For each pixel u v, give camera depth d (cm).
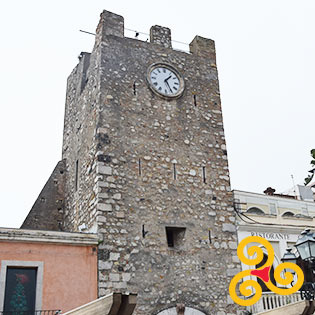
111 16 1630
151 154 1465
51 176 1806
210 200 1494
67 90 2064
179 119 1574
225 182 1553
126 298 766
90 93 1603
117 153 1408
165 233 1370
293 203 2195
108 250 1268
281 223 1655
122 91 1513
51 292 1170
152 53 1648
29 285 1179
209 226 1452
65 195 1772
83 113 1667
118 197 1347
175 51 1706
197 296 1330
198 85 1684
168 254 1347
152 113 1533
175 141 1528
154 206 1392
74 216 1573
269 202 2109
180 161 1505
